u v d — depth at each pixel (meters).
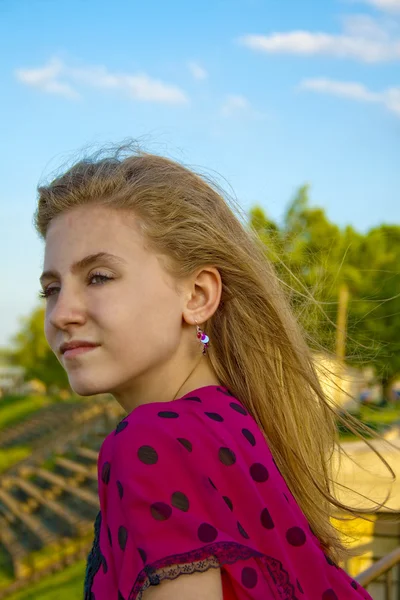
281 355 1.25
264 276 1.27
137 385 1.09
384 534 3.26
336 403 1.42
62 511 15.98
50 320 1.06
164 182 1.14
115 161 1.19
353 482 2.62
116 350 1.04
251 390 1.20
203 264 1.13
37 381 42.75
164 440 0.93
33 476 20.20
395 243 19.08
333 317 1.96
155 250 1.08
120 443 0.93
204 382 1.13
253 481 0.98
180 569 0.84
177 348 1.10
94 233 1.07
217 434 0.98
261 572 0.91
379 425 1.72
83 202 1.10
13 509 17.08
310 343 1.62
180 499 0.89
